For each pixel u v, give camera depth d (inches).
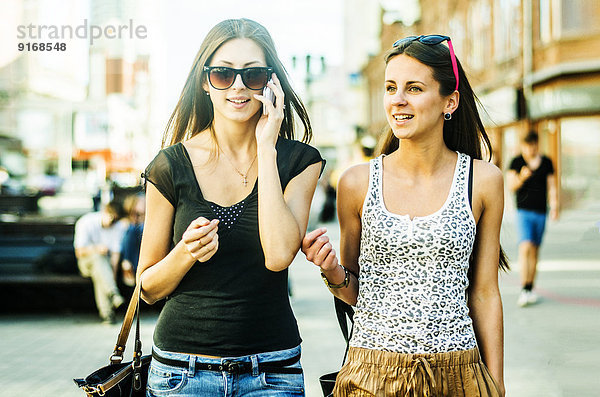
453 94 108.3
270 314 105.0
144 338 309.0
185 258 99.0
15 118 2224.4
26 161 2209.6
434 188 107.4
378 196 107.6
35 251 392.8
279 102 104.3
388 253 104.6
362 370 104.0
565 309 341.1
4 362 266.5
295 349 108.0
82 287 374.9
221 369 102.6
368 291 106.0
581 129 913.5
